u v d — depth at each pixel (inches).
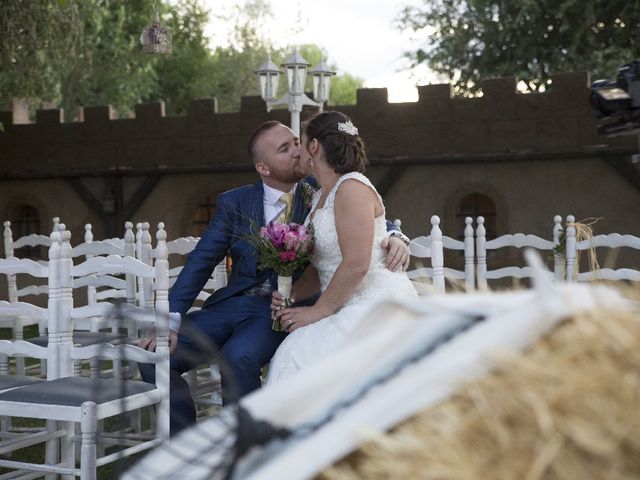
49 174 592.7
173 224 576.1
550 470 41.0
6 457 195.0
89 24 784.9
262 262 145.6
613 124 127.0
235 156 557.9
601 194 496.1
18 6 474.0
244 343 147.1
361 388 48.8
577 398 41.4
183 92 1117.1
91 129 587.8
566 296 46.4
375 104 526.9
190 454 54.8
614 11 682.2
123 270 145.9
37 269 150.9
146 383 144.2
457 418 43.0
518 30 703.1
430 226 524.1
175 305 155.3
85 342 192.4
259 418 49.4
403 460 42.6
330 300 138.9
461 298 53.6
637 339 43.2
